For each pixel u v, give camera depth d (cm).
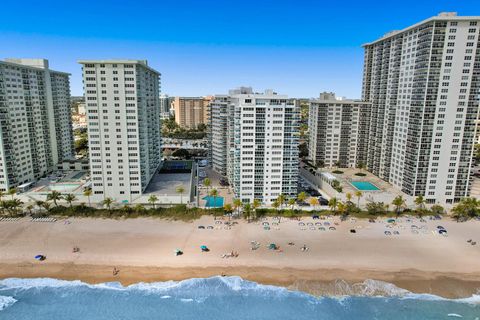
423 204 15762
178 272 10812
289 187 15688
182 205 15375
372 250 11956
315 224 13875
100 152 15238
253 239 12644
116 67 14400
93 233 13062
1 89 15938
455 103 15162
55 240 12506
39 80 19412
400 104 17188
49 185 17938
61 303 9688
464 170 15925
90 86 14525
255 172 15338
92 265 11088
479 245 12338
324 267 11025
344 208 14538
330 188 17350
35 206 15388
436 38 14600
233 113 17425
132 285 10319
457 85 14975
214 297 9912
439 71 14862
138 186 15725
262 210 14912
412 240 12669
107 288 10206
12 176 16788
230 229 13425
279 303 9725
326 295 9956
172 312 9462
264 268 11000
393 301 9725
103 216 14538
